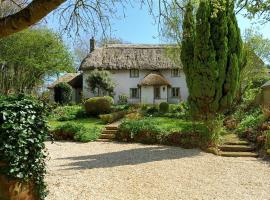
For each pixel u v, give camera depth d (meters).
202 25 13.57
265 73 27.86
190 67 14.27
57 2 3.76
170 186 8.29
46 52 36.72
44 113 5.57
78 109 27.06
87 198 7.13
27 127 5.23
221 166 10.85
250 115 19.11
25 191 5.36
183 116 23.30
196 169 10.34
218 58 13.62
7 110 5.06
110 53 43.72
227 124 18.00
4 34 3.96
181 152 13.41
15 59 34.84
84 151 13.90
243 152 13.27
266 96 24.02
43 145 5.54
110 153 13.29
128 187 8.11
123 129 16.70
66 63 39.28
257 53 26.27
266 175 9.62
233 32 13.68
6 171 5.06
